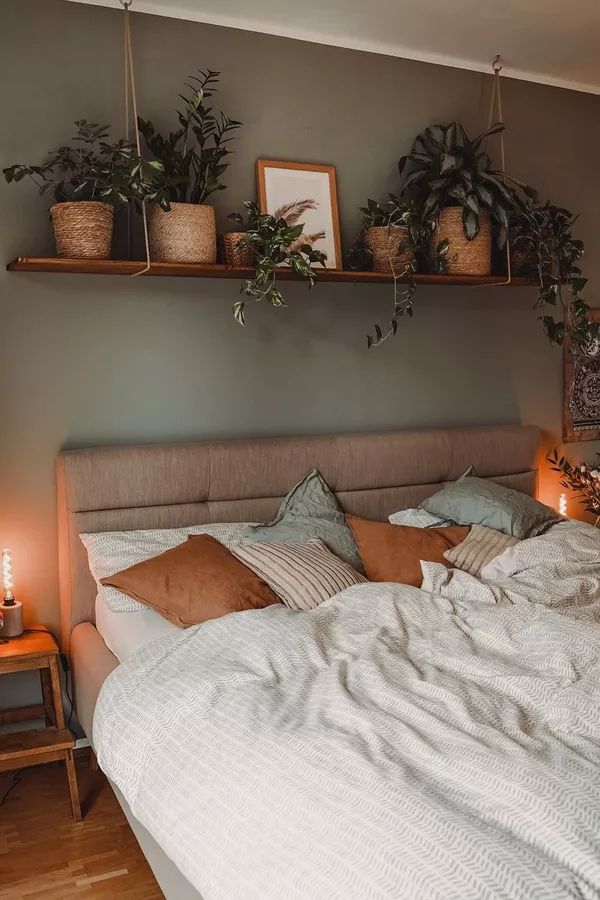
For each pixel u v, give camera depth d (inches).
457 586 115.6
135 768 83.3
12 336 126.6
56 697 117.3
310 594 113.6
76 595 126.9
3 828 112.7
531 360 176.1
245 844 66.2
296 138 146.8
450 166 145.1
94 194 123.6
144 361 136.1
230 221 141.6
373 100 153.5
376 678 85.7
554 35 149.9
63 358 130.2
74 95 128.3
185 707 85.4
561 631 94.4
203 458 133.9
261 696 84.6
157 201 120.2
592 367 183.6
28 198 125.8
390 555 128.9
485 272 151.9
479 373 169.8
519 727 76.2
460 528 137.8
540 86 172.1
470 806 64.1
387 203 147.9
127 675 94.9
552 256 156.8
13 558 129.1
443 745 72.3
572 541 131.3
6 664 114.4
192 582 110.7
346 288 152.8
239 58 140.7
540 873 56.5
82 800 119.9
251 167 143.1
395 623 101.6
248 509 138.5
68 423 131.3
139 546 122.6
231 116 140.8
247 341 144.4
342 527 134.6
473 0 134.7
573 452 183.6
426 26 145.0
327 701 82.3
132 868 103.7
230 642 96.9
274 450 140.1
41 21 125.6
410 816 62.0
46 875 102.3
